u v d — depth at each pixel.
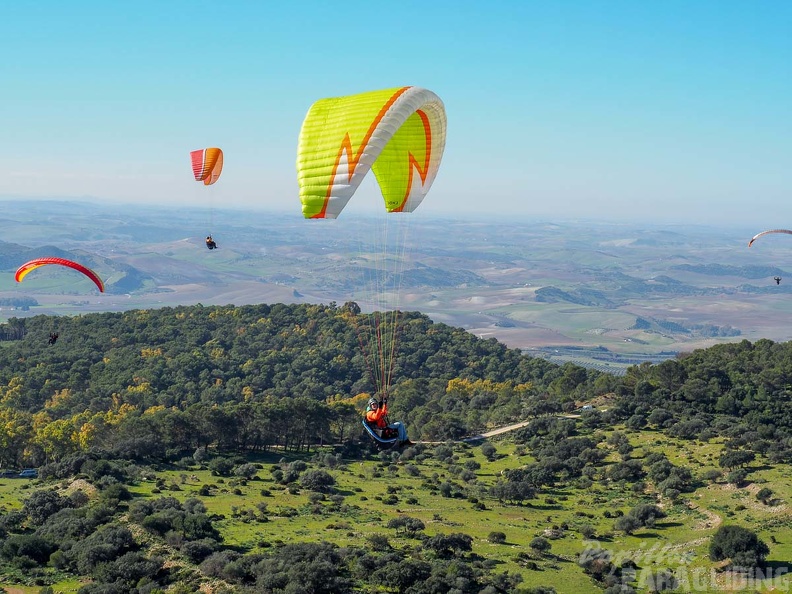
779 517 70.38
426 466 98.94
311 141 25.11
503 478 90.75
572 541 68.62
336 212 24.56
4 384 138.62
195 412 101.50
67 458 84.00
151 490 77.62
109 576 51.56
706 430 95.12
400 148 29.72
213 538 59.62
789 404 104.62
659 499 80.44
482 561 60.19
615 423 107.50
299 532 65.56
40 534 59.59
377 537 61.75
